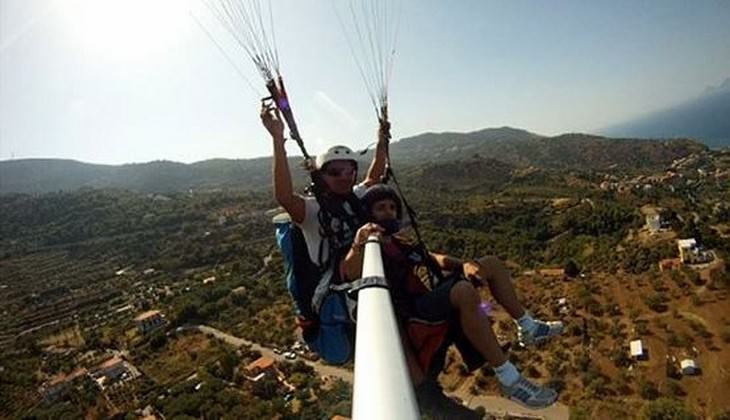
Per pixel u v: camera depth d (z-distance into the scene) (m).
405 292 3.32
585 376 34.19
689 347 36.38
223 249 128.00
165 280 111.94
